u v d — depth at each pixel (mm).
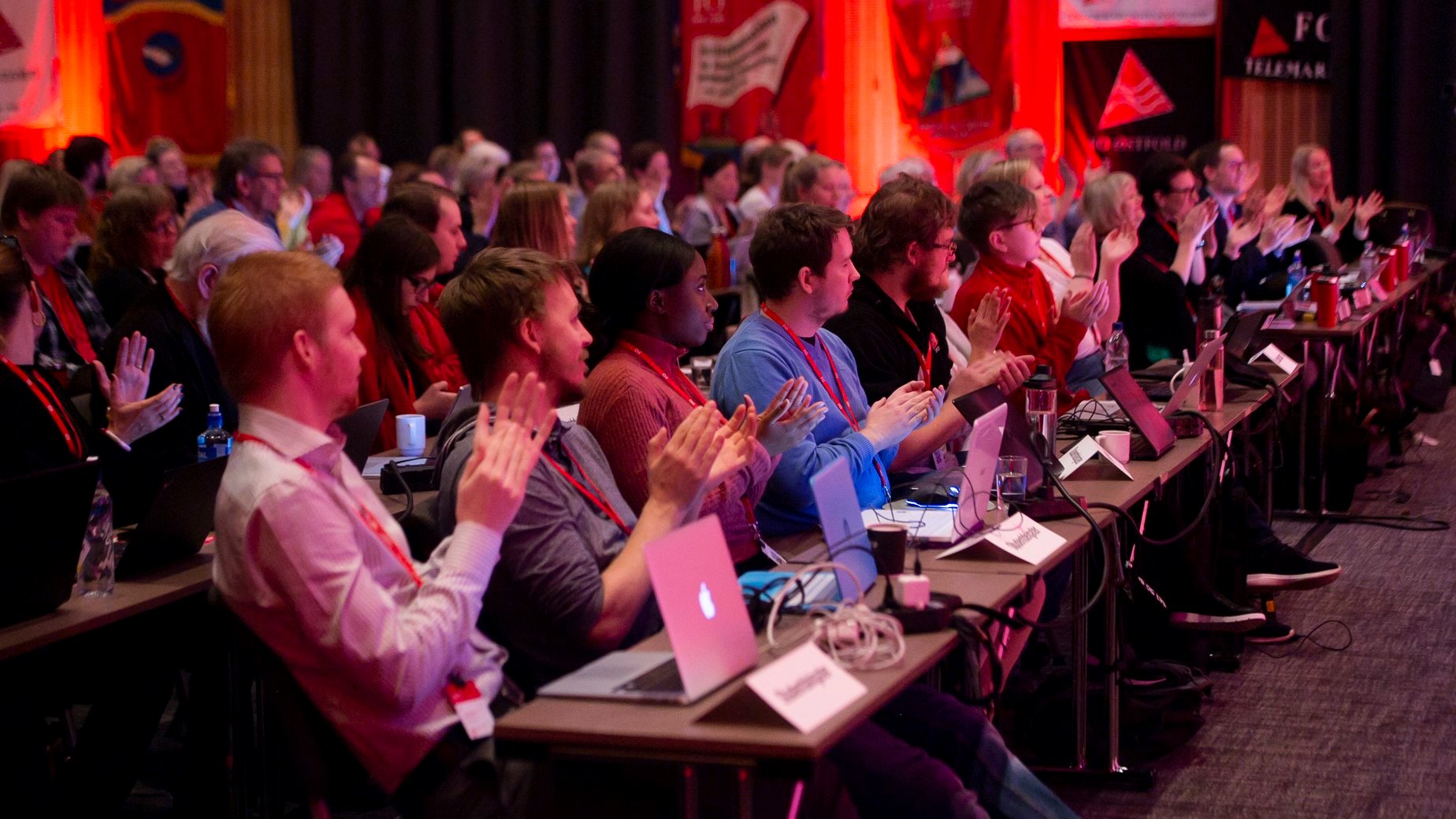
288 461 2031
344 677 2025
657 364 2869
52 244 4086
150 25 10984
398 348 3984
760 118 10266
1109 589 3207
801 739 1742
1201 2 9422
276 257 2080
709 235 8086
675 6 10539
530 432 2168
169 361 3387
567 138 10789
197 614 2777
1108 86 9586
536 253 2447
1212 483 3545
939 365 3684
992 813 2410
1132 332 5406
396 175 7773
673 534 1916
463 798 2045
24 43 10734
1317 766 3326
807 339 3184
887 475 3244
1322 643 4238
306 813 3023
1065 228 8133
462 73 10859
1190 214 5668
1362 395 6195
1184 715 3555
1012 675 3764
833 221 3111
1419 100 9086
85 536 2490
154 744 3592
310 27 10961
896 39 9891
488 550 2072
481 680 2180
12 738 2482
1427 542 5320
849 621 2041
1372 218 8250
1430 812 3062
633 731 1776
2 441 2727
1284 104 9352
